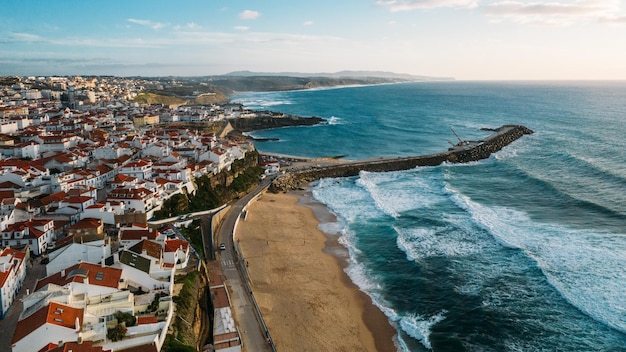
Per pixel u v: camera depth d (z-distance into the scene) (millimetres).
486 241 96750
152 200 102500
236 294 74938
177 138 168875
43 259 74875
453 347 64062
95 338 50781
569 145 194375
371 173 170625
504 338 65188
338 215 121625
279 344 64938
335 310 74750
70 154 128500
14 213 85062
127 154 139625
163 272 69062
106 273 62062
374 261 91688
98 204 91062
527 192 131250
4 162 113750
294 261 92625
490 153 191750
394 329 69438
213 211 112750
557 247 90312
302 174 164250
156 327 55000
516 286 77938
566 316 68938
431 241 98562
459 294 76625
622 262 82625
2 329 54375
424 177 159875
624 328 64500
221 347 58281
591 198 118875
